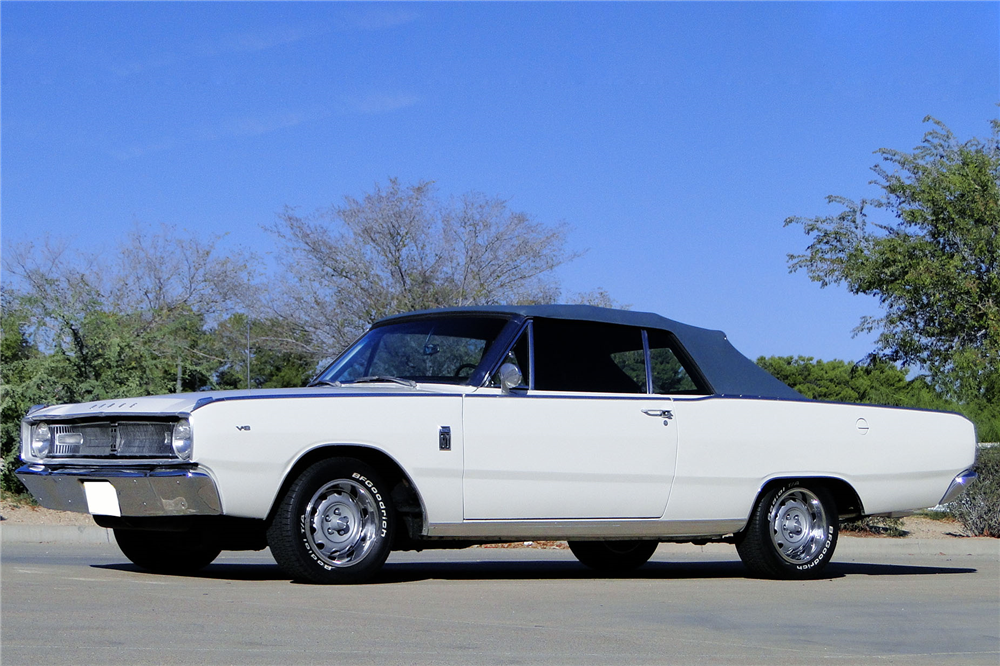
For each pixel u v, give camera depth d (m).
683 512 8.05
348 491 6.98
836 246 29.08
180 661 4.40
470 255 33.19
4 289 18.05
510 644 5.05
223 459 6.51
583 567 9.95
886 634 5.87
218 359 32.25
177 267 37.09
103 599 6.03
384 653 4.73
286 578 7.62
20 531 12.70
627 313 8.25
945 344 27.66
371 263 33.06
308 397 6.82
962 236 27.58
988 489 15.11
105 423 6.91
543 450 7.48
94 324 16.77
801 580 8.60
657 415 7.95
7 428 15.97
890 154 29.03
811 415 8.65
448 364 7.65
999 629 6.21
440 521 7.19
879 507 8.95
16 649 4.54
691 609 6.52
